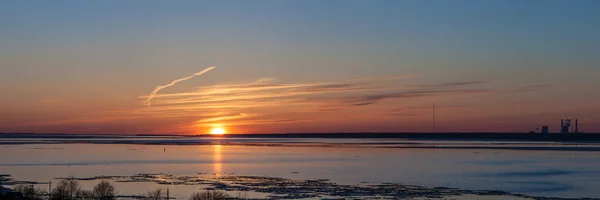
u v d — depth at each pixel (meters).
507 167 143.00
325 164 153.25
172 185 98.75
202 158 181.25
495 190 94.69
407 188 96.25
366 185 100.38
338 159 176.88
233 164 152.88
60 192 75.88
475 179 112.75
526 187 99.06
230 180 107.44
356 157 189.00
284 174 121.75
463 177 116.75
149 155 198.38
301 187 96.75
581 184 103.94
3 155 190.00
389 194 88.88
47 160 164.88
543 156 193.75
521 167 143.00
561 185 102.38
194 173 123.06
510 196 87.88
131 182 103.06
